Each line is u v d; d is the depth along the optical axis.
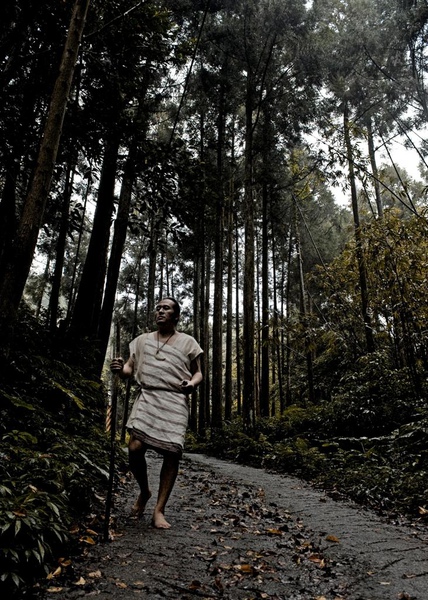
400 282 9.61
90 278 8.32
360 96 13.98
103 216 8.55
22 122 5.93
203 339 20.62
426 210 9.87
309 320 15.01
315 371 19.59
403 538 3.43
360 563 2.68
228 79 16.17
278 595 2.13
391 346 11.94
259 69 14.37
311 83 14.70
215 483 6.03
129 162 7.06
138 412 3.22
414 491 5.24
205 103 17.55
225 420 16.97
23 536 2.30
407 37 12.57
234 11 13.56
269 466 9.32
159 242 7.64
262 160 16.17
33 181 3.39
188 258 19.12
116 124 6.52
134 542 2.78
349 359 14.53
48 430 4.26
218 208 16.86
